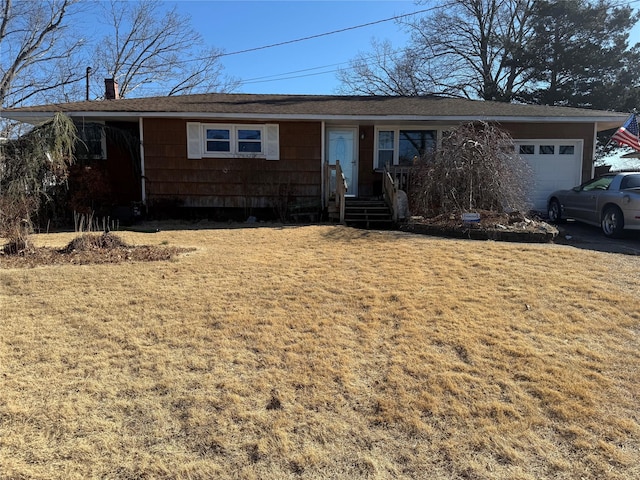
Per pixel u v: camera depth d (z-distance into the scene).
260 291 5.49
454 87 29.53
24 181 9.84
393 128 13.66
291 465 2.53
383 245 8.15
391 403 3.09
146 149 12.48
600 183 10.21
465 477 2.43
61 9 25.19
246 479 2.42
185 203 12.69
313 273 6.27
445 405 3.06
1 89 24.27
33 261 6.90
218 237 9.40
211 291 5.49
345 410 3.03
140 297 5.27
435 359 3.72
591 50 24.34
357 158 13.72
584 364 3.62
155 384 3.35
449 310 4.79
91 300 5.17
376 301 5.07
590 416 2.93
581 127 13.07
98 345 4.01
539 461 2.54
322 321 4.54
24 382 3.36
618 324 4.41
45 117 11.80
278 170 12.76
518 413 2.97
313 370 3.56
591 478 2.40
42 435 2.75
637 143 12.31
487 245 7.95
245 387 3.31
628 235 9.73
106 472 2.46
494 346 3.94
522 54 25.30
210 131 12.62
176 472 2.46
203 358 3.77
